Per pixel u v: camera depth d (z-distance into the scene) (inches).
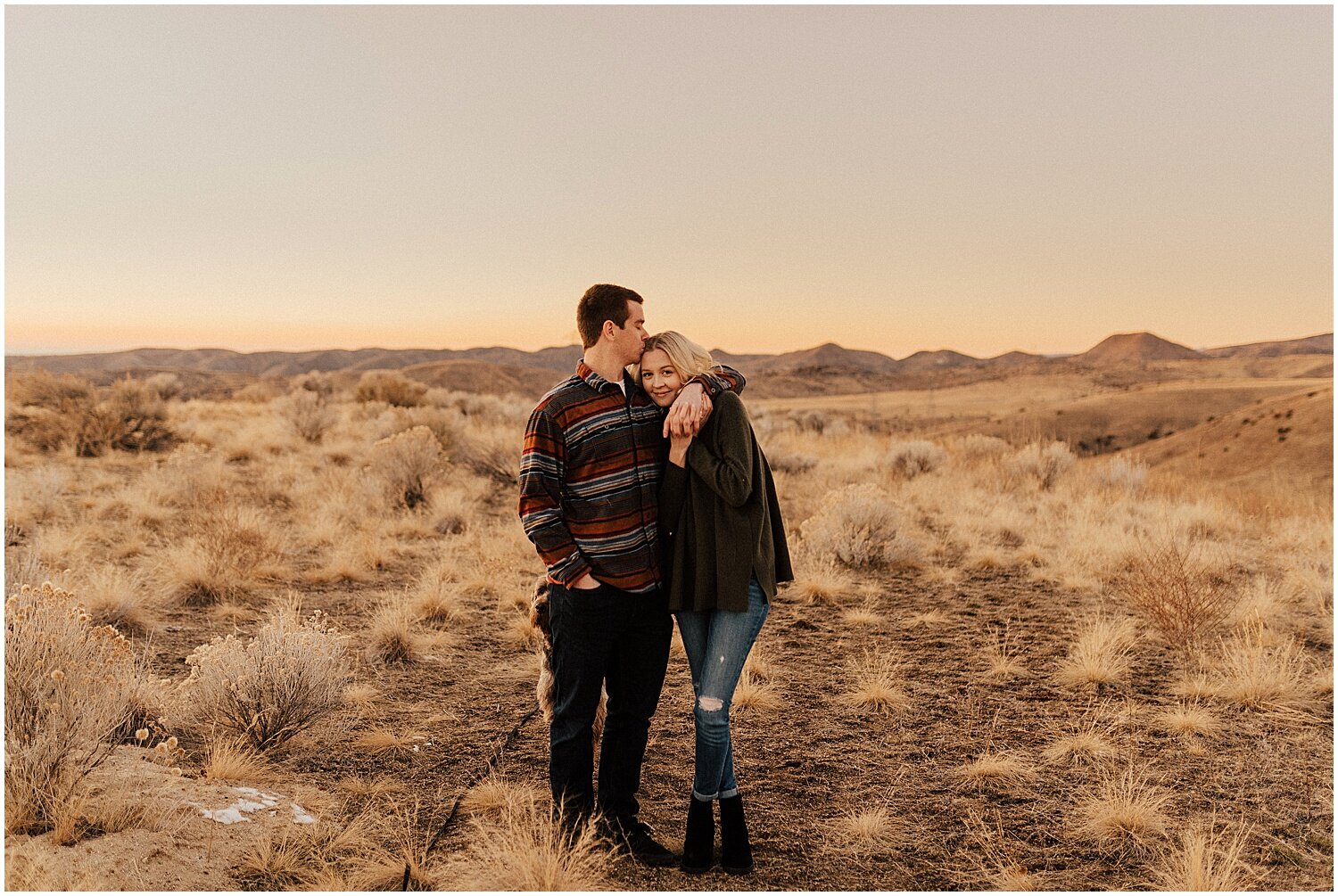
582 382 122.3
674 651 231.6
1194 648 229.1
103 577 255.3
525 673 215.6
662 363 122.0
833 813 143.8
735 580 118.6
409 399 1019.3
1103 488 557.0
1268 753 167.6
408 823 136.2
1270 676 197.6
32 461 542.0
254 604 270.4
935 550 369.7
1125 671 214.5
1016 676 215.5
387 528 383.9
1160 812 143.2
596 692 128.4
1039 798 149.6
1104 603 286.8
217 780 143.9
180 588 274.4
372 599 283.4
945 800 148.9
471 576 302.7
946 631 254.8
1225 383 5032.0
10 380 698.8
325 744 168.4
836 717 188.5
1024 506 470.9
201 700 166.7
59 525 352.8
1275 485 575.5
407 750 166.6
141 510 385.1
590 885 117.7
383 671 214.2
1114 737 175.9
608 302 121.3
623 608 124.4
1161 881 122.6
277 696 162.6
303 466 569.9
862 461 645.3
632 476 122.1
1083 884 122.0
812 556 332.5
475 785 151.1
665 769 161.5
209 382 2662.4
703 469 116.5
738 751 169.8
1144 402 4195.4
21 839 114.1
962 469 605.6
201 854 118.8
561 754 130.4
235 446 623.8
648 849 126.8
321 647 177.0
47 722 127.9
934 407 5078.7
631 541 122.2
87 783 129.7
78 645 149.5
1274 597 269.4
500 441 568.1
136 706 160.7
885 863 127.5
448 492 453.7
